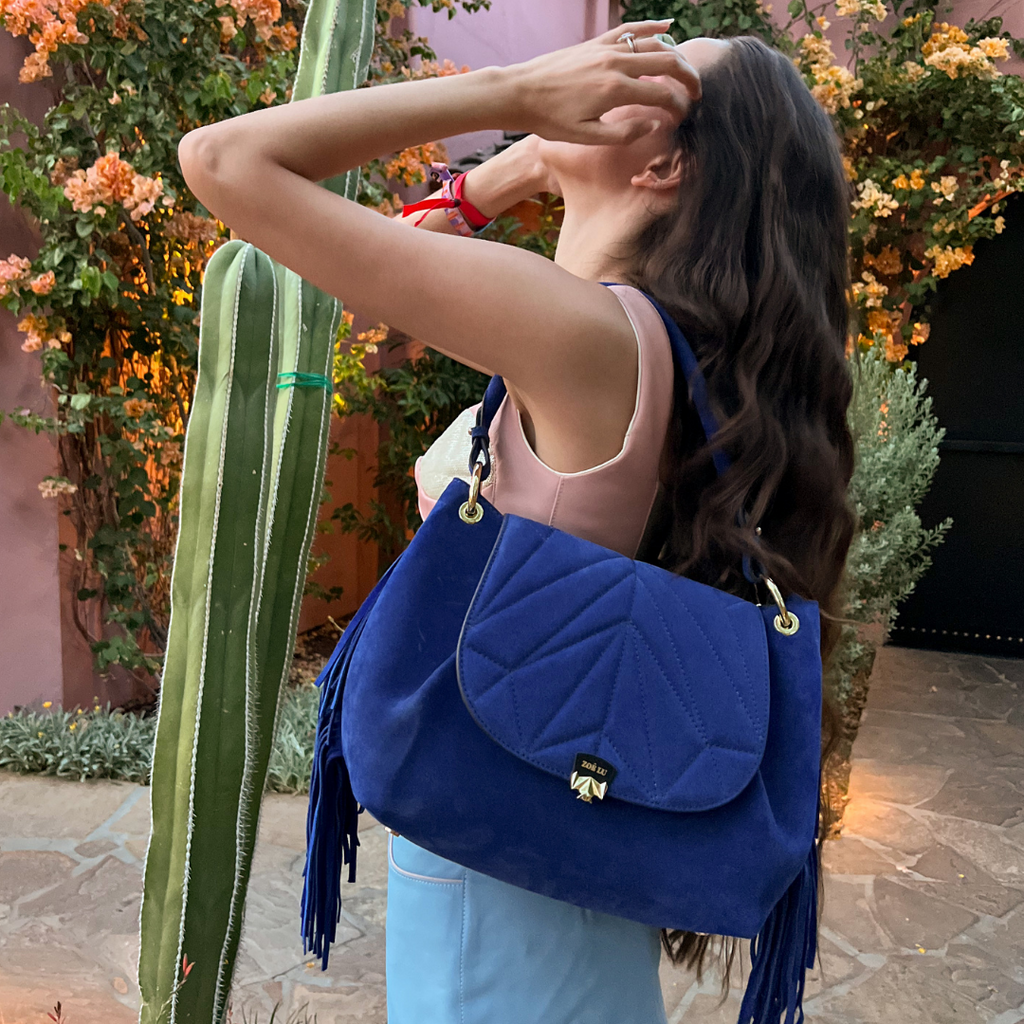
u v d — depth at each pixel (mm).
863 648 2748
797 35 4590
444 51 4367
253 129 619
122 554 3391
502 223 4129
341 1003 1927
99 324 3209
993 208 4148
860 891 2473
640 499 699
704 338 711
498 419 715
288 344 1021
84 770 3010
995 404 5047
